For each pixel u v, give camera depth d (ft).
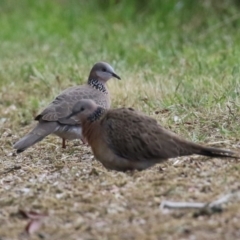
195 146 33.78
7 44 73.77
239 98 44.32
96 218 29.30
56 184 34.47
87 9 85.71
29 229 28.40
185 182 32.50
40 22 80.69
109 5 85.71
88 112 34.83
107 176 34.68
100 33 74.13
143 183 32.91
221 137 39.86
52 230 28.37
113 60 60.23
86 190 32.83
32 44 73.61
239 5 76.33
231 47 61.16
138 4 83.61
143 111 46.70
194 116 43.34
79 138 42.39
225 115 42.70
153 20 76.13
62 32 76.48
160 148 33.81
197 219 28.22
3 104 56.18
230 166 34.17
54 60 64.23
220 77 50.08
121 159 34.50
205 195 30.71
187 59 57.52
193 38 69.26
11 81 60.75
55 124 41.24
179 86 49.67
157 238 26.78
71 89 44.32
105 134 34.40
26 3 89.61
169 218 28.55
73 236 27.71
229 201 29.48
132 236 27.17
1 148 44.65
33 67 59.72
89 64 60.59
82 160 39.70
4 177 37.50
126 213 29.50
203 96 45.91
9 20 83.46
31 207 31.12
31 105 54.34
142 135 33.91
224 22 71.51
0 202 32.17
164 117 44.29
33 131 40.88
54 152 42.19
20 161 40.96
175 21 75.82
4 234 28.35
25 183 35.53
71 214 29.91
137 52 63.05
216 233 26.86
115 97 50.01
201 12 76.69
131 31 73.67
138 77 54.29
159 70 56.08
